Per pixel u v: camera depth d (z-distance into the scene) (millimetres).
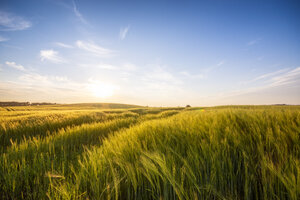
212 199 1207
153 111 25422
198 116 4184
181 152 1841
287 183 1098
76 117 9281
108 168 1620
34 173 1699
